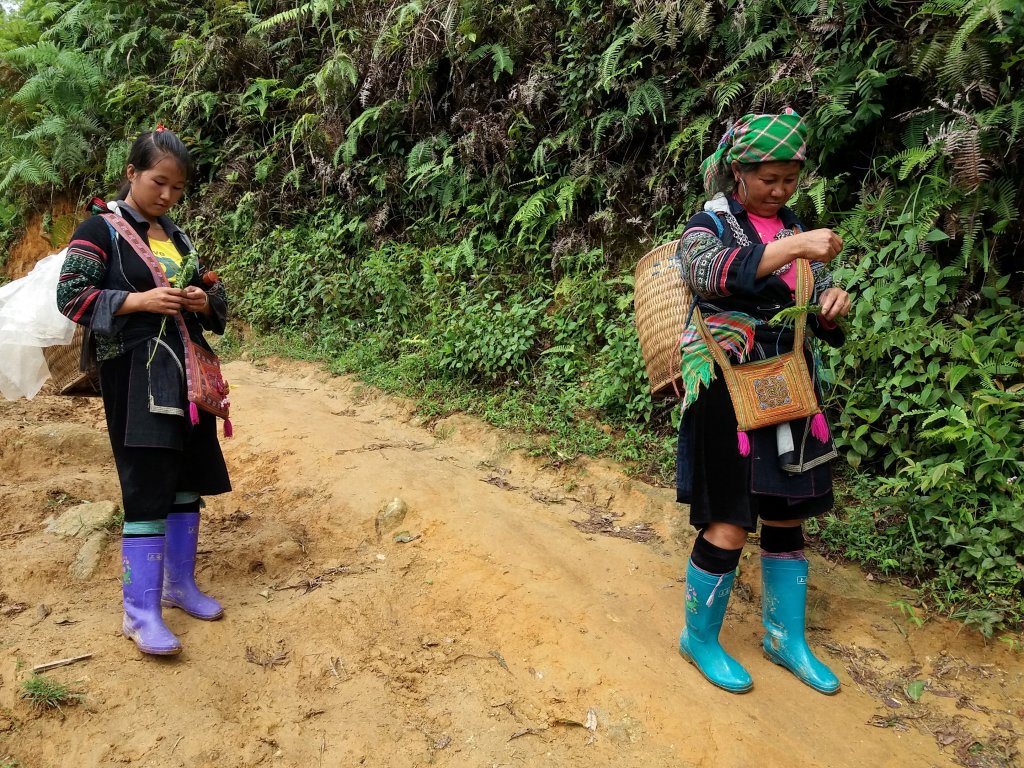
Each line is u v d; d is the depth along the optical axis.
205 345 2.61
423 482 3.72
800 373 2.28
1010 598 2.67
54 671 2.29
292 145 7.05
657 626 2.79
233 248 7.53
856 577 2.99
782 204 2.35
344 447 4.21
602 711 2.34
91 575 2.96
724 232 2.27
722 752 2.18
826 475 2.36
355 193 6.66
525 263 5.46
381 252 6.10
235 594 2.91
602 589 3.00
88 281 2.30
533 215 5.13
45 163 9.03
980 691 2.48
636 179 4.99
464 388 4.89
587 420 4.25
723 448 2.29
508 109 5.58
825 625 2.82
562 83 5.18
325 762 2.13
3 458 4.04
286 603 2.85
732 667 2.46
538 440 4.18
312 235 6.88
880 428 3.44
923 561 2.89
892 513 3.13
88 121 9.00
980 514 2.91
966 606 2.69
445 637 2.70
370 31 6.67
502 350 4.75
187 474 2.64
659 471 3.79
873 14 3.74
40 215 9.85
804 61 3.88
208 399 2.50
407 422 4.80
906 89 3.78
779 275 2.27
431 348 5.20
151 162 2.41
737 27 4.14
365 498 3.57
